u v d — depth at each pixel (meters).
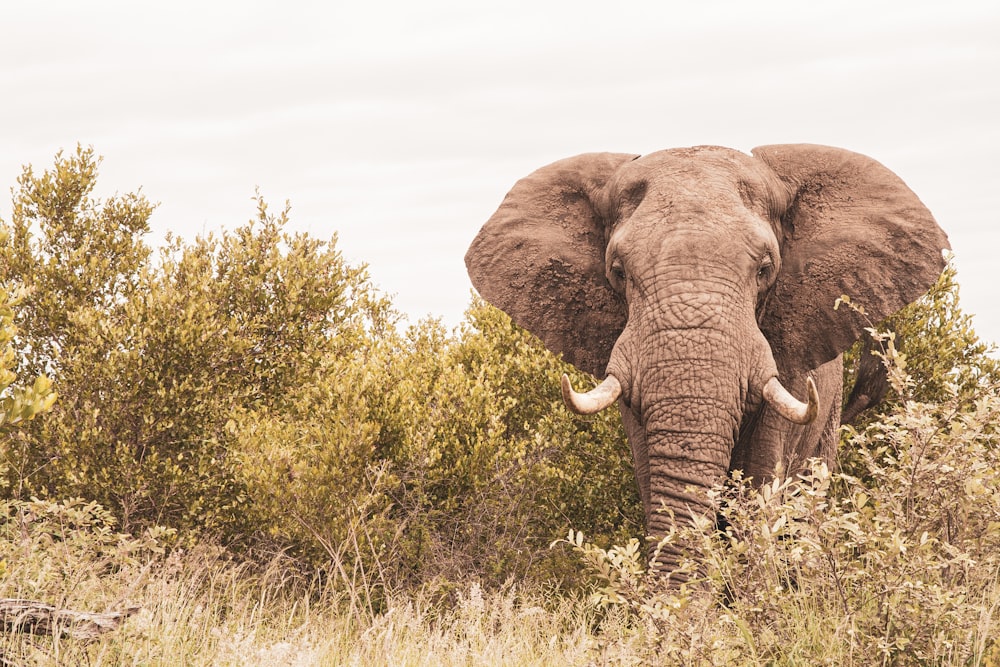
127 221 12.59
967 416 7.02
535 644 8.05
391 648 7.53
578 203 10.51
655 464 8.66
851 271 9.58
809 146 10.20
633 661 6.25
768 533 6.71
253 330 10.84
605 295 10.07
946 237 9.71
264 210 11.49
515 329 14.55
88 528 9.44
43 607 6.58
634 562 6.67
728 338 8.68
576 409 8.53
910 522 6.94
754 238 9.05
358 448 10.36
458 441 11.00
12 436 10.20
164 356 10.38
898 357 7.57
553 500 11.50
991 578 6.93
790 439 9.80
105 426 10.27
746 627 6.41
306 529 10.16
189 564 8.98
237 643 6.82
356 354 12.47
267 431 10.68
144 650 6.77
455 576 10.07
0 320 6.30
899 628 6.42
